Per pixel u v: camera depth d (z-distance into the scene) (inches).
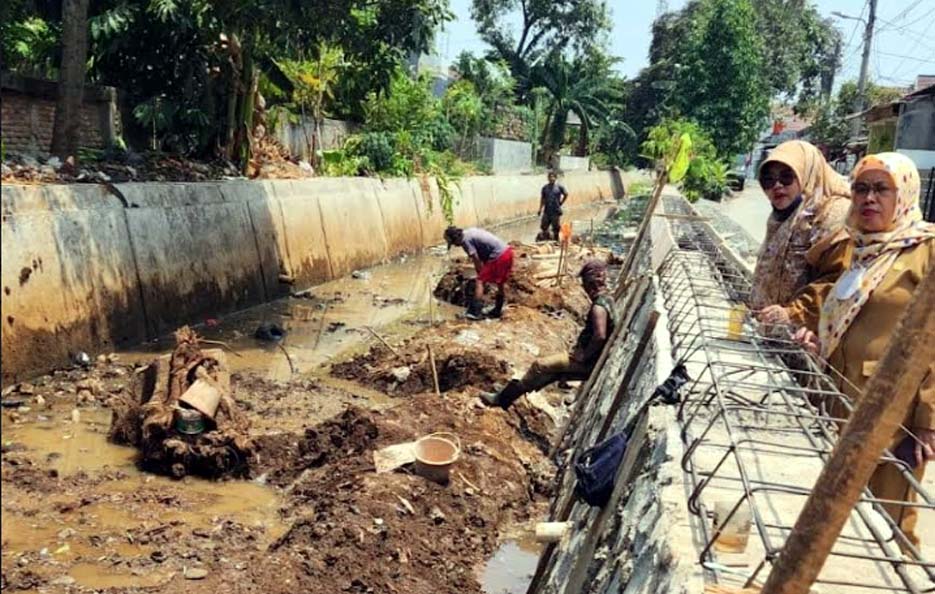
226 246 486.3
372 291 598.2
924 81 1433.3
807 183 170.7
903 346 57.8
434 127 1002.1
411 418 284.4
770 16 1649.9
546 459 294.8
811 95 1839.3
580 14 1627.7
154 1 477.1
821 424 145.9
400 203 794.2
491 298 534.6
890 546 115.4
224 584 189.9
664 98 1825.8
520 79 1616.6
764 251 179.0
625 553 133.0
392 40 511.5
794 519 120.1
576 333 486.6
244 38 534.6
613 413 228.1
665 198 908.6
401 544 209.0
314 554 198.5
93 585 188.7
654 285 321.1
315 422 308.8
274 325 450.0
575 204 1485.0
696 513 117.9
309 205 606.5
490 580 214.2
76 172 404.8
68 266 353.4
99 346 369.4
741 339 203.9
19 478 239.1
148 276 408.8
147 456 259.0
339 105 859.4
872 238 134.6
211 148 565.0
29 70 529.0
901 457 121.2
